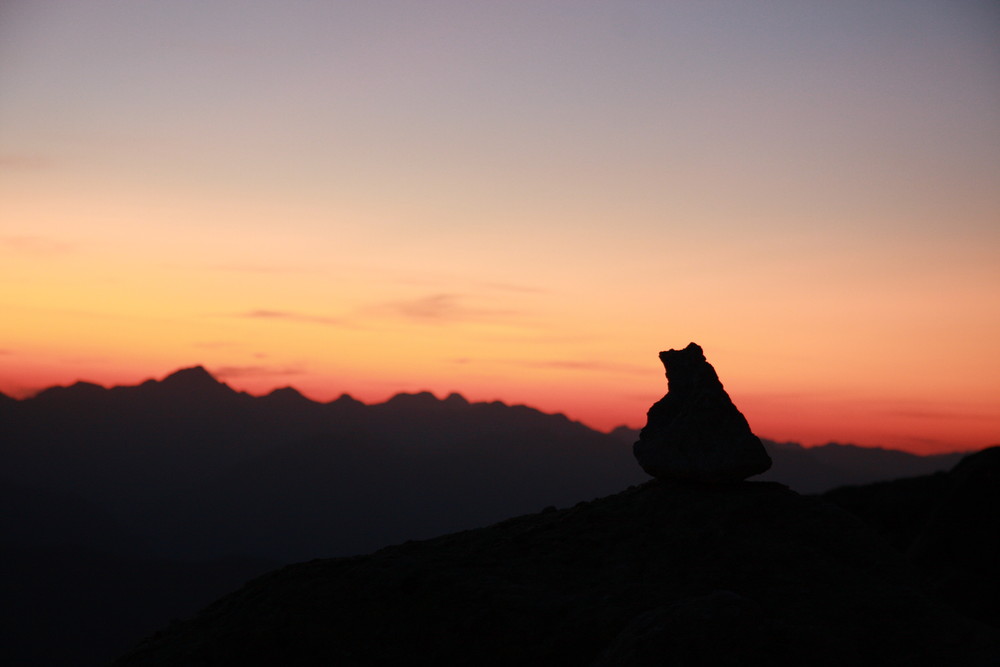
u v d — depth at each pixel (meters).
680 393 21.50
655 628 14.23
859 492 41.81
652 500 20.33
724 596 14.76
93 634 145.38
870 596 16.89
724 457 20.19
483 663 15.59
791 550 18.27
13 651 131.38
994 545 29.64
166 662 16.83
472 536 20.89
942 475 39.94
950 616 16.52
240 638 16.91
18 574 157.12
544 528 20.33
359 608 17.20
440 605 16.89
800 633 15.12
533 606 16.50
